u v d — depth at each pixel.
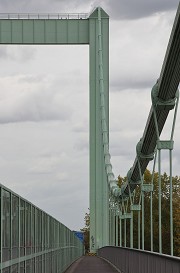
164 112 36.88
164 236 95.62
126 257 38.22
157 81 35.19
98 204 93.81
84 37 88.88
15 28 84.12
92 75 91.38
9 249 17.77
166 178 100.44
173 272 19.27
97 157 92.75
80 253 113.44
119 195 69.38
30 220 23.77
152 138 42.47
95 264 61.28
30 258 23.39
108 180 80.88
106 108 91.12
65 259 51.75
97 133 92.44
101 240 94.19
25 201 22.06
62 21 85.75
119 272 44.16
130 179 55.72
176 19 28.20
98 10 89.38
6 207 17.38
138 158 46.50
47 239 31.88
